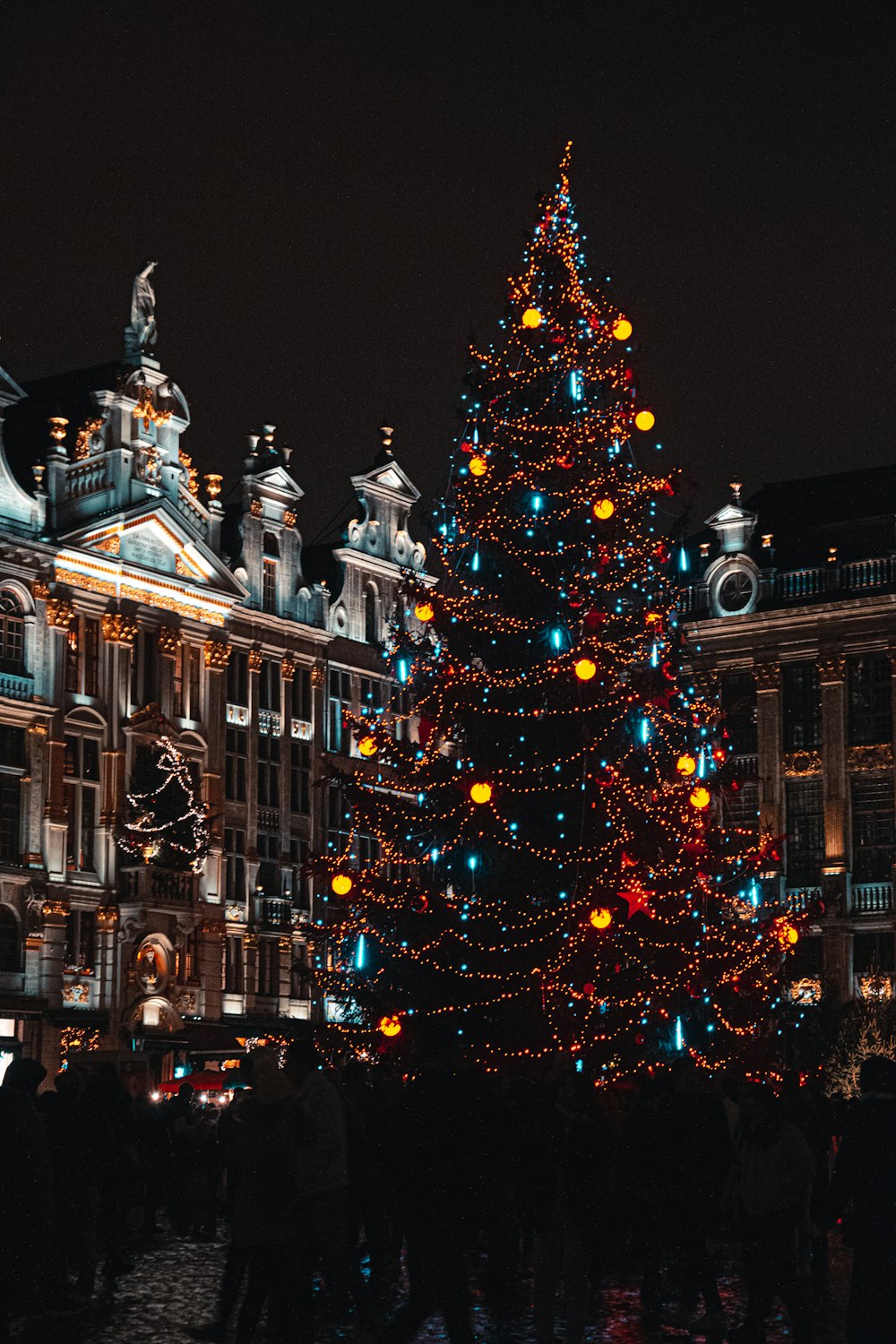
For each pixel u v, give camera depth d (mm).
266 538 68875
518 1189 16688
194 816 62000
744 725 70438
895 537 70125
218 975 63250
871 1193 11352
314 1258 17375
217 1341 16562
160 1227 33875
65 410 64438
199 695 64312
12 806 57500
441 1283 14461
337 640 70688
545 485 34719
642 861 33062
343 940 36906
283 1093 15703
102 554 60531
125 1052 47406
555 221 35875
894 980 65500
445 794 34312
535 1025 32750
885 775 67375
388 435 74188
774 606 70500
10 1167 14148
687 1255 17844
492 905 33750
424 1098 14688
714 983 34031
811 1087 23391
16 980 56656
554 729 33938
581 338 35312
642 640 34062
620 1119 19609
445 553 36219
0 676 57250
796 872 68688
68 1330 18312
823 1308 20406
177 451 64312
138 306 63281
